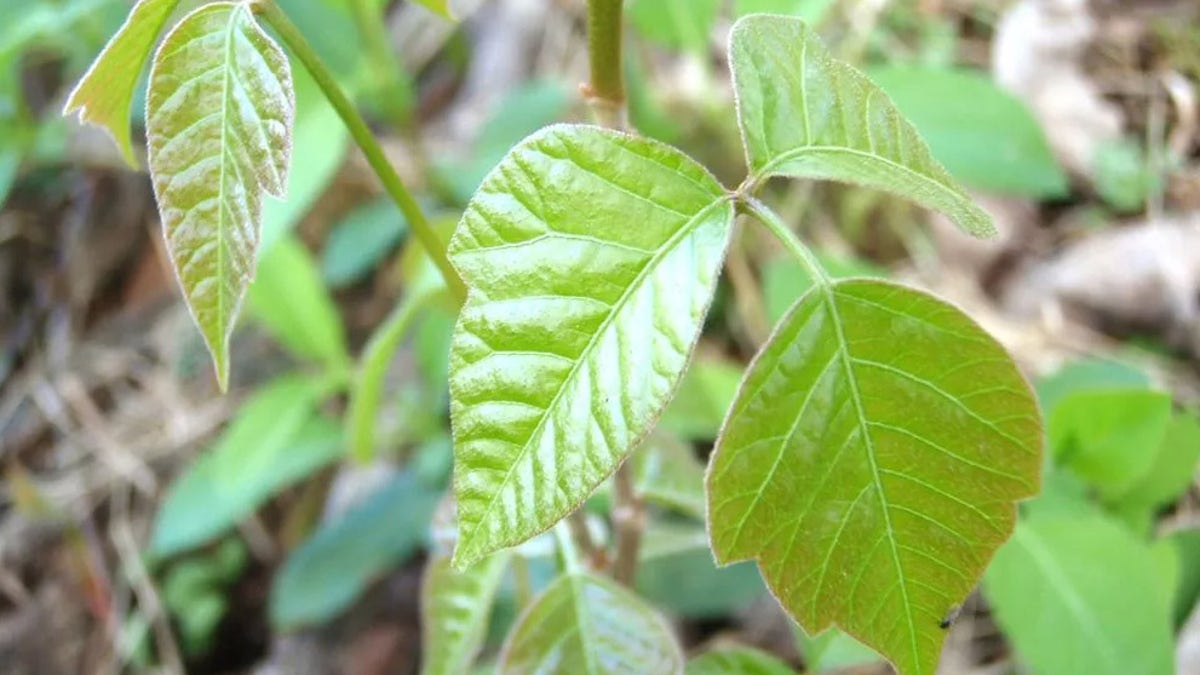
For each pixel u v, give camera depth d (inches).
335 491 28.3
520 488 9.9
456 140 33.3
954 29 30.9
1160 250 25.3
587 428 9.9
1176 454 18.6
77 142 33.8
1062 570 16.6
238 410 31.3
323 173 22.0
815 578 10.7
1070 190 27.8
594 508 19.4
